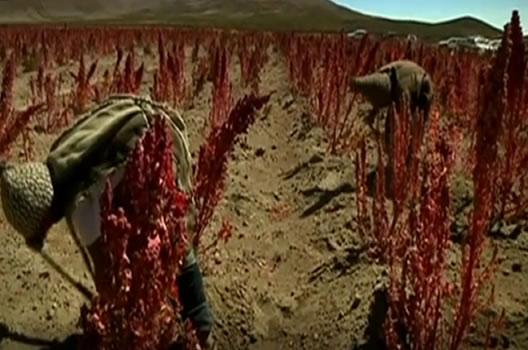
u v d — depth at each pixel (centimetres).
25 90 1912
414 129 703
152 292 330
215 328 577
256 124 1470
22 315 570
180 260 339
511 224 745
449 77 1498
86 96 1470
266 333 604
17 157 1091
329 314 616
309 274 718
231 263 715
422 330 468
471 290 474
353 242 756
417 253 464
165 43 3881
